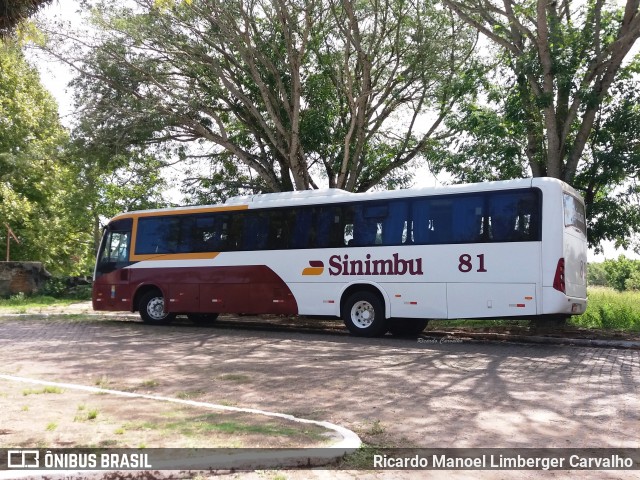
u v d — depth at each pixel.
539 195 14.14
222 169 26.61
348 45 21.06
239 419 6.72
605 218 18.14
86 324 19.78
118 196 36.03
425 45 22.38
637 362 11.72
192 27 22.31
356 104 21.95
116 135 22.83
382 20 22.34
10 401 7.55
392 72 23.16
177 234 19.41
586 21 17.55
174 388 8.95
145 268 19.80
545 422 7.09
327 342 14.98
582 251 15.14
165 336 16.20
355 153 22.95
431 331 17.78
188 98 23.67
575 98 17.17
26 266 30.72
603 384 9.43
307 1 20.98
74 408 7.18
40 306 26.36
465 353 12.98
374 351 13.25
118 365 11.06
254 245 17.97
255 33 22.70
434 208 15.39
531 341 15.72
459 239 14.91
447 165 19.12
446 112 23.56
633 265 42.06
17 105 35.97
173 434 6.00
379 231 16.08
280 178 25.55
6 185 35.50
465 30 22.67
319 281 16.81
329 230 16.84
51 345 13.96
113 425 6.35
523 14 18.34
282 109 23.94
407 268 15.53
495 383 9.46
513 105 17.41
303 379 9.73
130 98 22.94
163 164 25.66
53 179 36.78
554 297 13.73
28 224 36.47
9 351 12.91
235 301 18.09
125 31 22.36
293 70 21.25
